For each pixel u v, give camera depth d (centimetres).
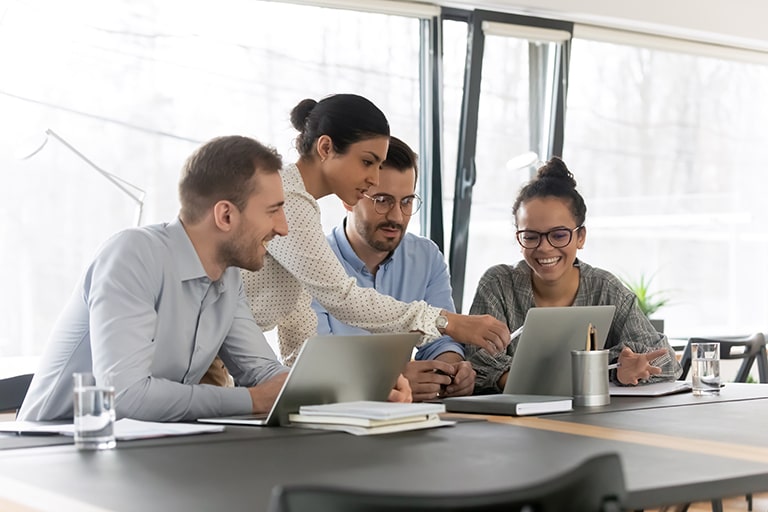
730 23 571
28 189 418
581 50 547
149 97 440
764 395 276
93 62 428
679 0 552
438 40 497
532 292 326
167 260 234
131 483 145
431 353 322
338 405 208
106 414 177
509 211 530
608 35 545
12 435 202
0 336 416
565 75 532
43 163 420
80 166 427
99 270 228
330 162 290
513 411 232
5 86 412
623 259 572
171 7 442
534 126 535
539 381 262
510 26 509
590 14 525
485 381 310
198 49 449
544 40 521
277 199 238
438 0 491
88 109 428
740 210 607
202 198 235
